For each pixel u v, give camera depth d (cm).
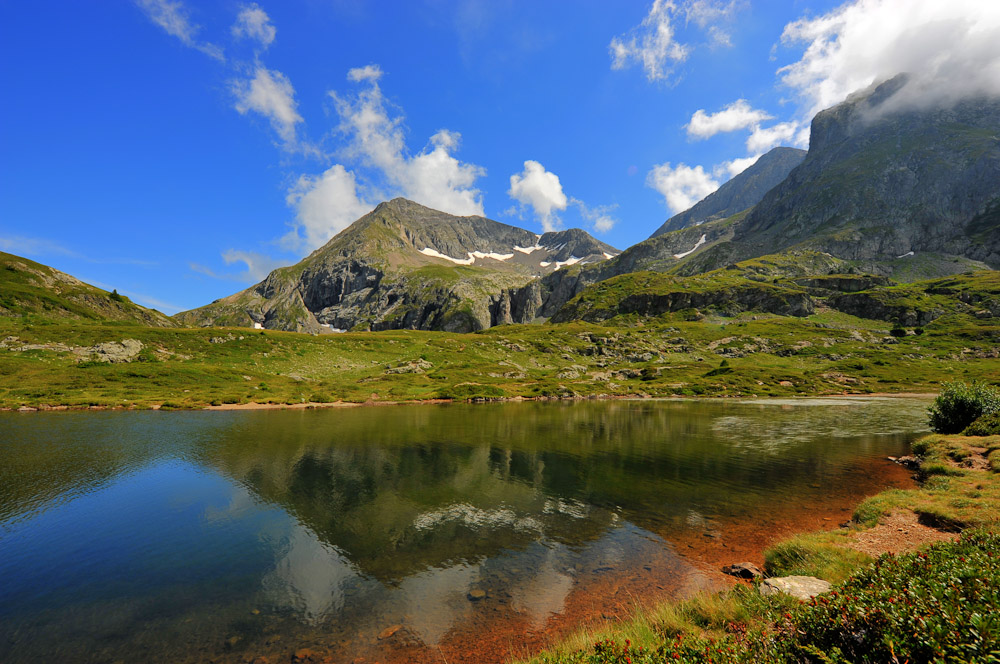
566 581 1521
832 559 1406
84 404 6862
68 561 1728
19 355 9075
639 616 1112
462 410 7925
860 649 626
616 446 4278
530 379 13950
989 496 1998
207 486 2797
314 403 8600
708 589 1412
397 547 1858
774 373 13512
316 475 3097
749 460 3622
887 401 9525
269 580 1559
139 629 1250
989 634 528
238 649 1148
